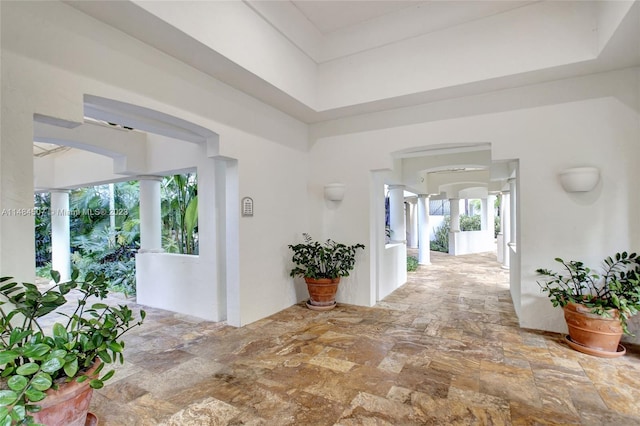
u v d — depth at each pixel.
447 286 6.11
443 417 2.06
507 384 2.45
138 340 3.41
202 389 2.41
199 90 3.23
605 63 3.13
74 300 5.38
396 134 4.40
